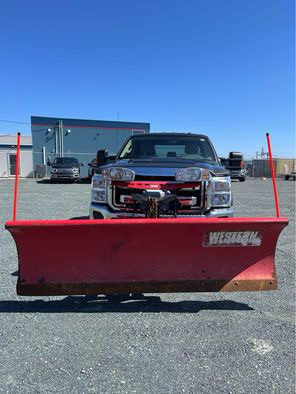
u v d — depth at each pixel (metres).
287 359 2.86
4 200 12.95
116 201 4.48
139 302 3.95
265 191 19.55
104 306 3.84
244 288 3.68
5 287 4.34
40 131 34.78
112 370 2.71
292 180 37.75
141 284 3.64
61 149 35.25
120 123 36.38
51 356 2.88
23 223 3.44
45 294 3.61
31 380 2.58
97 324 3.43
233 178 32.66
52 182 25.61
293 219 9.29
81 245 3.58
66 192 16.72
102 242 3.59
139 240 3.60
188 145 6.09
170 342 3.11
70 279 3.64
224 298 4.08
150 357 2.88
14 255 5.66
